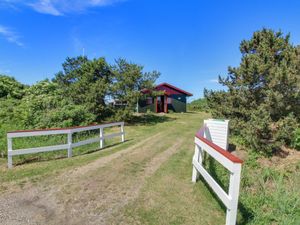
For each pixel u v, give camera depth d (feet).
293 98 27.96
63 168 22.12
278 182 17.95
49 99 44.37
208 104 34.65
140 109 88.28
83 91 54.80
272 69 27.55
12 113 39.11
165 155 27.12
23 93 52.16
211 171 20.29
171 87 91.97
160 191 17.01
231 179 11.56
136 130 50.39
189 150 29.76
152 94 61.98
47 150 25.17
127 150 29.96
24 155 26.07
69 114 39.88
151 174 20.47
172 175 20.25
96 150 30.91
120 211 14.17
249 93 29.96
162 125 57.72
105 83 56.34
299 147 26.45
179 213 14.05
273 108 27.91
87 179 19.22
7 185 18.01
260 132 25.46
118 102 59.41
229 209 11.53
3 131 32.48
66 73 63.31
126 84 57.57
